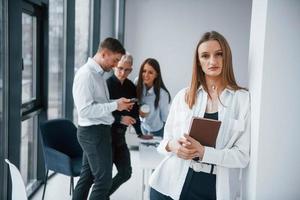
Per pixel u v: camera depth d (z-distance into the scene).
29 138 3.48
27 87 3.17
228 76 1.43
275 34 1.22
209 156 1.38
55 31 3.75
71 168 2.72
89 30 4.55
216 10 5.43
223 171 1.44
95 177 2.60
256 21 1.38
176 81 5.55
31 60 3.26
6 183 2.47
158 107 3.38
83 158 2.75
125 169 2.97
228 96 1.45
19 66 2.42
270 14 1.22
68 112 3.94
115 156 2.99
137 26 5.43
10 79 2.41
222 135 1.42
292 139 1.26
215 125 1.37
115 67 2.82
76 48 4.11
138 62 5.50
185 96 1.55
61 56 3.84
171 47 5.48
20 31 2.39
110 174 2.62
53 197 3.27
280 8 1.21
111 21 5.35
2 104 2.40
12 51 2.38
